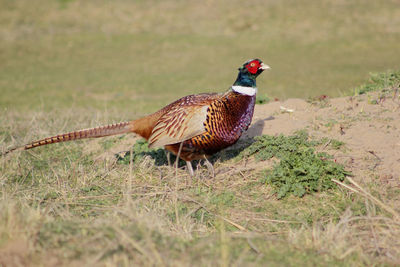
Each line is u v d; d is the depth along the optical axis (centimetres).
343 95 1939
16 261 830
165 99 3031
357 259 912
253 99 1298
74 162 1569
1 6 5966
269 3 5925
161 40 5069
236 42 4875
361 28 4988
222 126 1259
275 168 1284
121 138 1728
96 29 5484
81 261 835
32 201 1266
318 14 5456
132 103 2934
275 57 4262
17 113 2545
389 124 1459
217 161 1440
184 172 1420
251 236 994
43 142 1299
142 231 925
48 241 893
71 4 6112
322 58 4112
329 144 1398
